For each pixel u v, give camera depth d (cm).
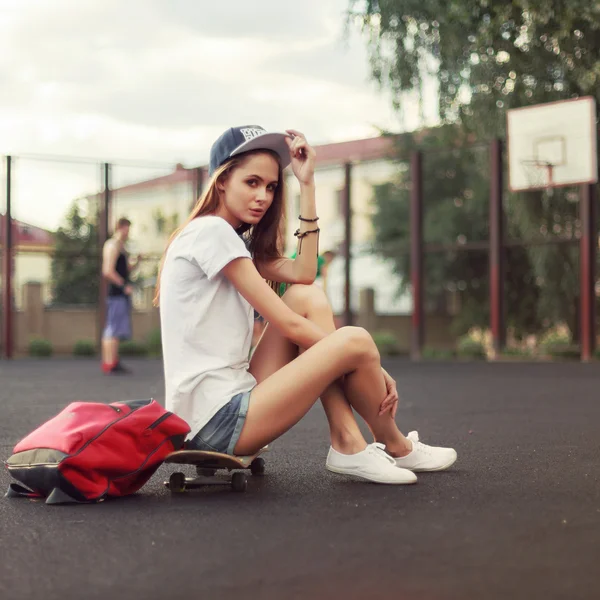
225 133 288
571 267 1658
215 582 179
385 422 299
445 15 1464
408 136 2270
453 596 168
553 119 1442
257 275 275
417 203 1616
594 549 202
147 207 2498
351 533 219
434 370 1126
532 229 1634
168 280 283
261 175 285
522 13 1335
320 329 278
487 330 2217
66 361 1473
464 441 415
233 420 273
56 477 259
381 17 1552
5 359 1570
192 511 250
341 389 294
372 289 2150
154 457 271
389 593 170
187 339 278
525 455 363
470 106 1567
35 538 220
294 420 276
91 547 210
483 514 241
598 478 301
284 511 248
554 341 1744
